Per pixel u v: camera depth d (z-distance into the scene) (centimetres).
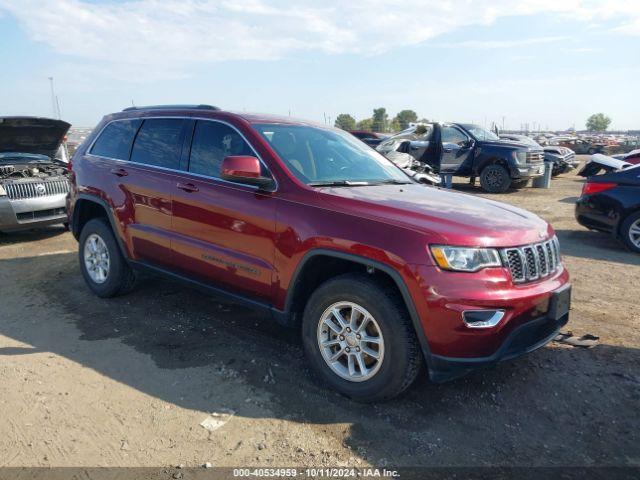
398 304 309
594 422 318
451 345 293
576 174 2145
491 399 341
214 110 439
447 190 436
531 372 378
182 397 337
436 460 279
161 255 447
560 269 357
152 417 314
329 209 338
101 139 529
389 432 302
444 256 293
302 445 289
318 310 341
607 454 287
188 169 431
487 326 292
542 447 292
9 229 786
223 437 295
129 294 535
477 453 285
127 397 336
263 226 365
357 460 277
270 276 364
